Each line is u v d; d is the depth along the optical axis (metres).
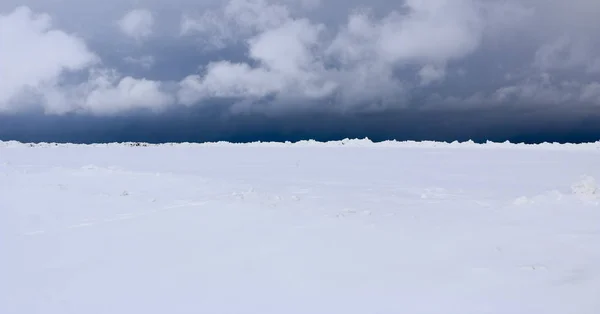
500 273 6.10
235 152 39.97
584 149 35.09
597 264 6.31
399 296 5.50
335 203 11.61
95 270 7.05
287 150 41.50
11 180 18.33
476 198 12.24
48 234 9.50
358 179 17.92
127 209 11.83
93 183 17.53
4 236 9.44
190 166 25.45
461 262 6.62
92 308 5.62
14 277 6.90
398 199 12.30
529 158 27.84
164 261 7.30
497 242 7.57
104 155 36.91
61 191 15.12
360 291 5.71
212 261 7.17
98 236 9.12
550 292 5.38
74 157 34.09
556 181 16.44
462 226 8.74
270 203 11.43
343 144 48.28
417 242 7.70
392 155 32.53
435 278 6.03
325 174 20.12
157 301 5.71
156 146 55.78
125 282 6.45
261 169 23.08
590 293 5.26
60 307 5.70
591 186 11.75
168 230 9.30
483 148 40.12
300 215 10.04
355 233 8.38
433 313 4.99
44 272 7.09
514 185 15.38
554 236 7.84
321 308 5.27
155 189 15.63
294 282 6.12
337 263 6.79
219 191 14.45
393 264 6.65
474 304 5.16
